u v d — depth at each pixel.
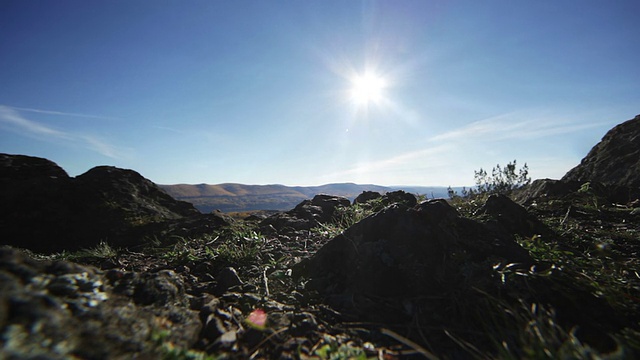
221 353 2.04
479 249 3.16
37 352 1.24
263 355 2.08
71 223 6.92
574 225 5.29
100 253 5.02
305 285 3.20
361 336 2.32
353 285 2.97
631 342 2.03
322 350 2.03
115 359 1.51
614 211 6.18
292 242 4.85
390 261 3.01
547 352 1.82
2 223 6.62
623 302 2.55
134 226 6.96
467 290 2.65
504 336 2.13
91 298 1.82
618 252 3.96
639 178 8.19
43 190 7.63
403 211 3.44
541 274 2.71
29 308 1.40
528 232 4.54
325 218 6.42
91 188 8.06
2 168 8.38
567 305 2.46
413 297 2.71
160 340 1.81
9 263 1.62
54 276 1.78
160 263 4.27
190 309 2.51
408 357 2.07
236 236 5.06
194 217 7.52
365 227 3.46
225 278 3.29
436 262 2.99
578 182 8.23
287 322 2.44
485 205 5.00
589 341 2.16
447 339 2.27
